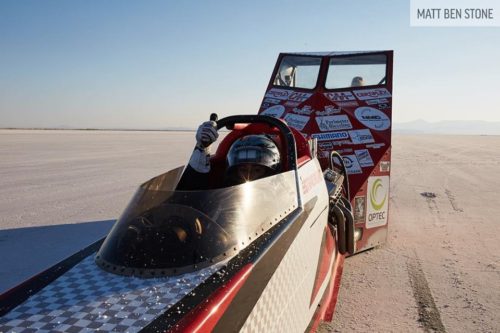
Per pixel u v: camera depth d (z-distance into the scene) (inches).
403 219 304.2
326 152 236.4
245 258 97.6
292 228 116.6
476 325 150.2
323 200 151.8
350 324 150.0
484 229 276.7
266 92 284.2
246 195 112.3
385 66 265.1
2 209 309.9
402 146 1240.8
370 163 232.4
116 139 1494.8
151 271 92.0
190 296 82.7
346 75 273.4
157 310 78.6
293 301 112.5
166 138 1720.0
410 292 177.6
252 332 86.7
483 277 194.2
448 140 1788.9
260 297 90.9
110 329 73.4
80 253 106.8
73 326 74.8
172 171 139.6
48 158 682.8
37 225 267.3
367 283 187.3
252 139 155.9
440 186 453.7
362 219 226.4
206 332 74.0
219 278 89.1
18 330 74.4
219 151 180.1
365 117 248.1
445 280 190.7
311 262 131.2
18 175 479.2
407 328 147.8
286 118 261.0
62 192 376.5
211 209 105.1
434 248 237.1
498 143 1467.8
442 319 154.4
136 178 464.4
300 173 138.9
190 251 95.7
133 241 99.3
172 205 106.0
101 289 87.1
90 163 614.5
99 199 346.9
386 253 228.4
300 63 283.9
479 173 564.4
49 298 84.4
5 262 203.3
